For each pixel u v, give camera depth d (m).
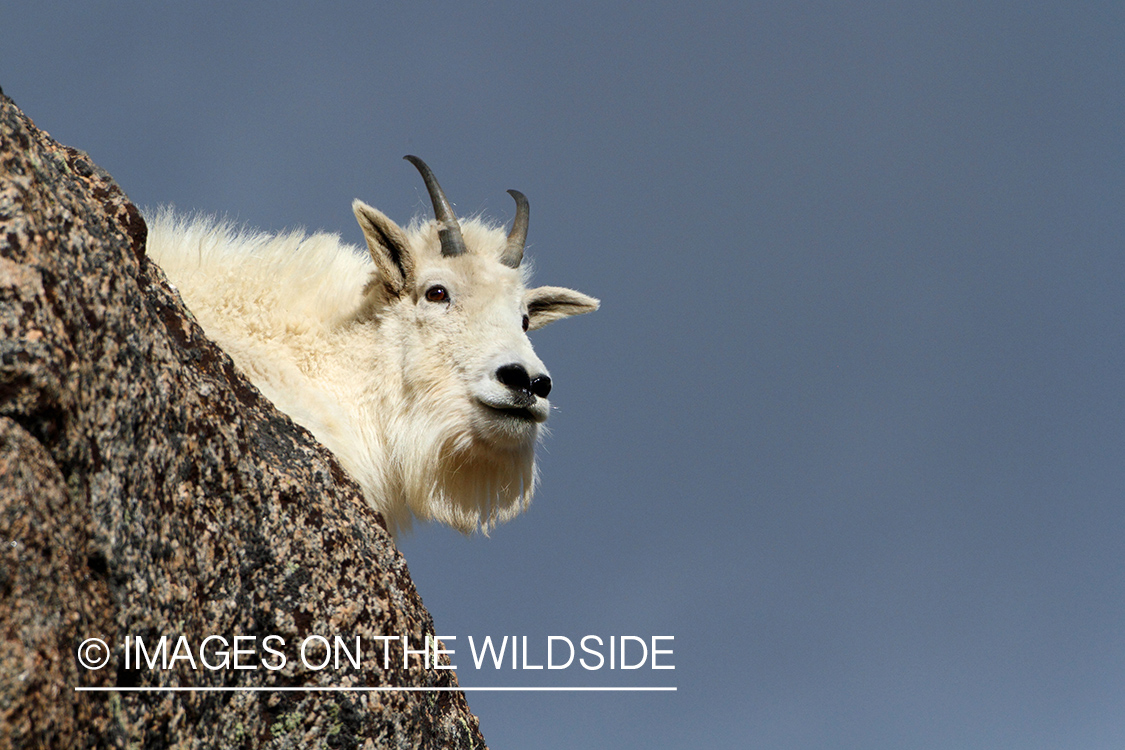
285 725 9.93
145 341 9.10
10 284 7.56
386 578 11.88
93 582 7.86
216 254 19.42
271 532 10.38
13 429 7.23
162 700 8.41
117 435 8.40
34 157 8.55
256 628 9.98
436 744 11.52
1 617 6.73
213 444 9.82
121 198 10.55
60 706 6.95
